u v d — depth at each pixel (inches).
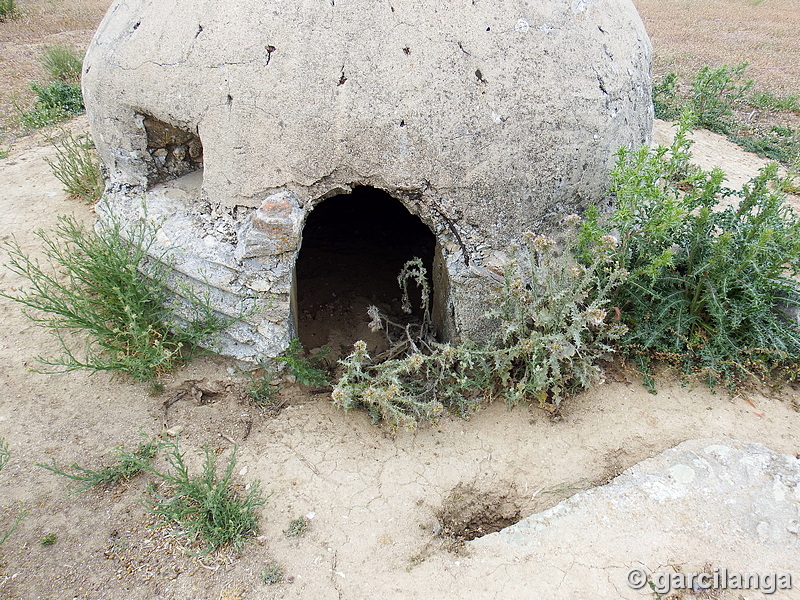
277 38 110.8
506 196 116.2
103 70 125.6
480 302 125.3
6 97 309.3
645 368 133.5
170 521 104.9
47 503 107.9
